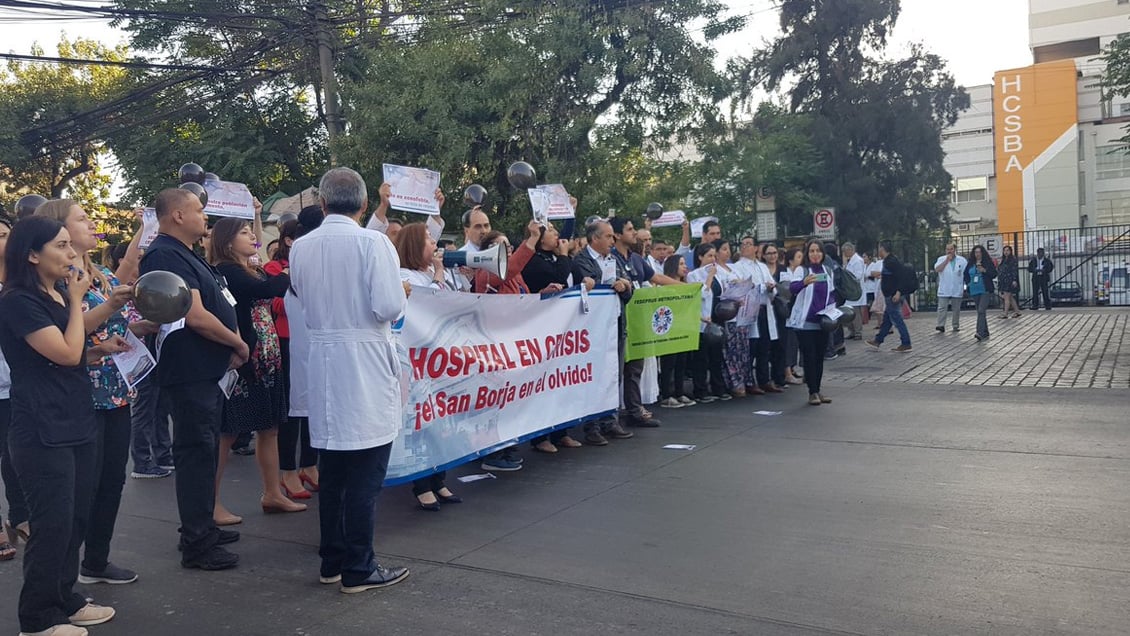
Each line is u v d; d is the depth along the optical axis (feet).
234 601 14.15
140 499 21.25
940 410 29.37
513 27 56.54
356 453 14.16
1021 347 48.67
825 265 35.86
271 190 83.35
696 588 14.10
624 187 62.90
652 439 26.09
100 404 14.17
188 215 15.51
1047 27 213.25
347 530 14.33
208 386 15.64
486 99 54.80
